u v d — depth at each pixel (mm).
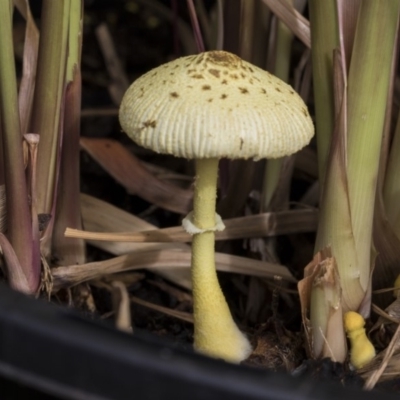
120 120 271
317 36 292
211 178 283
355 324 291
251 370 229
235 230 328
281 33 324
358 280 295
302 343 302
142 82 271
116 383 229
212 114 260
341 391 229
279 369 296
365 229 293
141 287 335
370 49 281
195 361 228
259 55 330
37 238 292
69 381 231
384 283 312
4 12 272
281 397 225
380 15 279
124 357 228
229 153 261
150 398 228
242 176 332
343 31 288
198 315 298
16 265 289
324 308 288
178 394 227
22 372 233
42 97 293
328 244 293
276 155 264
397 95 334
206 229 289
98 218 334
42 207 302
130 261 315
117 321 267
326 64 292
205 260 294
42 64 291
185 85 264
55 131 298
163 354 229
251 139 260
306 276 290
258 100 264
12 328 233
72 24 298
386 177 312
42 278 300
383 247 307
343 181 286
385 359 283
